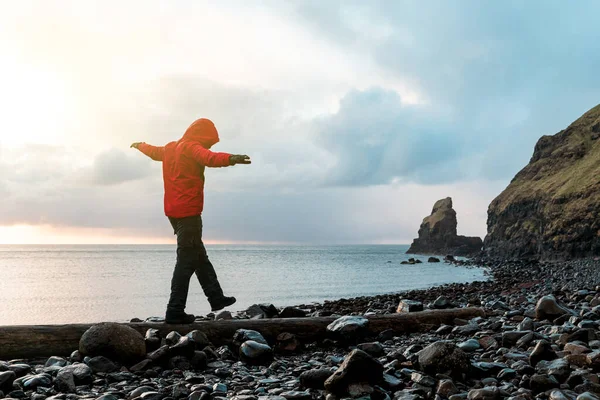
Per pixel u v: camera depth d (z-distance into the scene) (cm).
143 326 628
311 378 445
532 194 7450
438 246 11881
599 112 8181
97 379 474
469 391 412
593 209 5450
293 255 11981
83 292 2369
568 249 5650
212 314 1519
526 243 7044
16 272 4378
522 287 2570
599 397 381
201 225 633
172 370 519
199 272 644
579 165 7031
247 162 567
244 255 11775
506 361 539
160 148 664
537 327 775
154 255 11906
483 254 8362
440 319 870
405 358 563
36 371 491
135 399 403
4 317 1533
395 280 3478
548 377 432
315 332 711
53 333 588
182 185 614
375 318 809
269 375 518
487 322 847
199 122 639
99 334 532
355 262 7419
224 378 502
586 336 612
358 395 403
